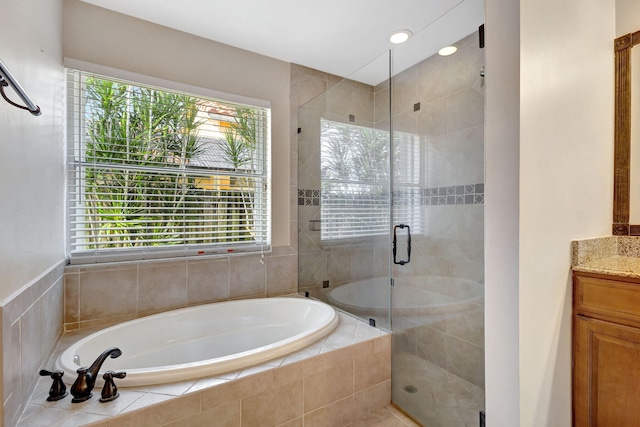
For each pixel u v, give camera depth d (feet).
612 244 5.44
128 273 6.71
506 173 3.96
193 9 6.49
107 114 6.63
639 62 5.36
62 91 5.98
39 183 4.54
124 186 6.79
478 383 5.39
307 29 7.16
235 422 4.37
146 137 7.00
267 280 8.49
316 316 7.20
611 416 4.26
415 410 5.96
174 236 7.34
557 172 4.39
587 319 4.50
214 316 7.20
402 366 6.25
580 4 4.86
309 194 8.89
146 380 4.20
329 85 9.56
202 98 7.65
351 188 8.07
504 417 3.99
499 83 4.06
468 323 5.63
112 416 3.62
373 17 6.70
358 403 5.67
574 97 4.71
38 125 4.53
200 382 4.30
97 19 6.43
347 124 8.26
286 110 8.84
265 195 8.62
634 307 4.06
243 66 8.13
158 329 6.50
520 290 3.84
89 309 6.32
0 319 3.11
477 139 5.62
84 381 3.89
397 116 7.27
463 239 5.79
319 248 8.61
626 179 5.48
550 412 4.25
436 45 6.40
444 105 6.24
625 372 4.14
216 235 7.88
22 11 3.94
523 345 3.87
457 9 5.79
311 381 5.08
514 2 3.90
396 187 7.18
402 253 6.95
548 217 4.24
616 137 5.57
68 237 6.26
